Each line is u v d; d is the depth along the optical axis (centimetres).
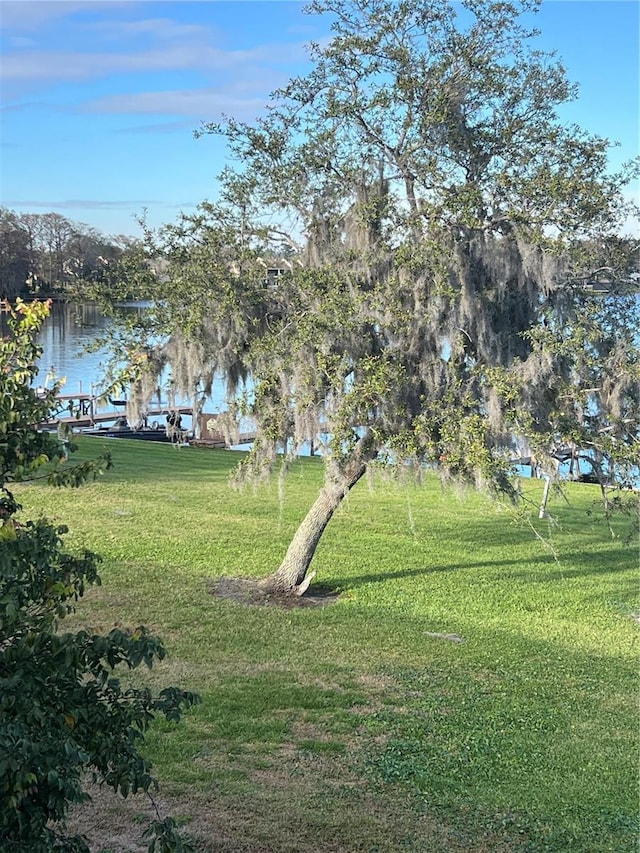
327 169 1195
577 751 790
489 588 1416
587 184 1105
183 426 3238
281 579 1309
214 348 1194
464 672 1004
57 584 398
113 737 385
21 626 390
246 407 1188
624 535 1888
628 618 1294
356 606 1265
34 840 342
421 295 1077
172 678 915
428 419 1103
